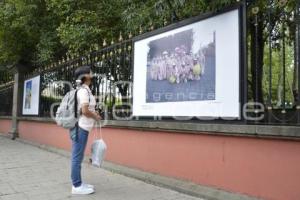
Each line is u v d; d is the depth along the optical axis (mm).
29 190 6074
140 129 6895
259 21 5145
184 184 5727
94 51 8828
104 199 5484
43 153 10477
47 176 7164
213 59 5488
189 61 5926
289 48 4812
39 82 12516
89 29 10422
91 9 11148
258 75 5059
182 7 6414
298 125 4445
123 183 6461
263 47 5094
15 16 12930
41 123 12219
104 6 10984
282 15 4926
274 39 4992
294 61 4672
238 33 5117
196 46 5805
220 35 5398
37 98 12633
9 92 16219
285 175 4355
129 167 7188
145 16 7734
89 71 5867
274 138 4469
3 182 6676
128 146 7297
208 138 5422
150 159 6637
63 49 12625
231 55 5207
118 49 7852
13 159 9344
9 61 15211
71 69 10078
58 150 10422
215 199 5098
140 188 6086
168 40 6395
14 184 6512
